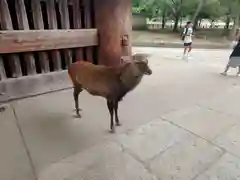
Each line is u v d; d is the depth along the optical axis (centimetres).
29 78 426
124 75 270
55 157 264
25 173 238
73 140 299
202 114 384
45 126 333
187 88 524
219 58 980
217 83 572
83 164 253
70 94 458
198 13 2317
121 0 455
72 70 328
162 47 1359
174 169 248
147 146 288
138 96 463
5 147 281
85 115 369
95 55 513
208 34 2275
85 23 471
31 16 411
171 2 2253
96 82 293
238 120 364
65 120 352
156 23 2955
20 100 423
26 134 311
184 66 769
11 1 382
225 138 309
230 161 261
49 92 463
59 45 434
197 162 259
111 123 316
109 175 237
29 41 395
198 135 316
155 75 632
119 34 479
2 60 391
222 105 426
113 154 271
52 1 412
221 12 2244
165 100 446
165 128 333
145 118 365
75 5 447
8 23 371
